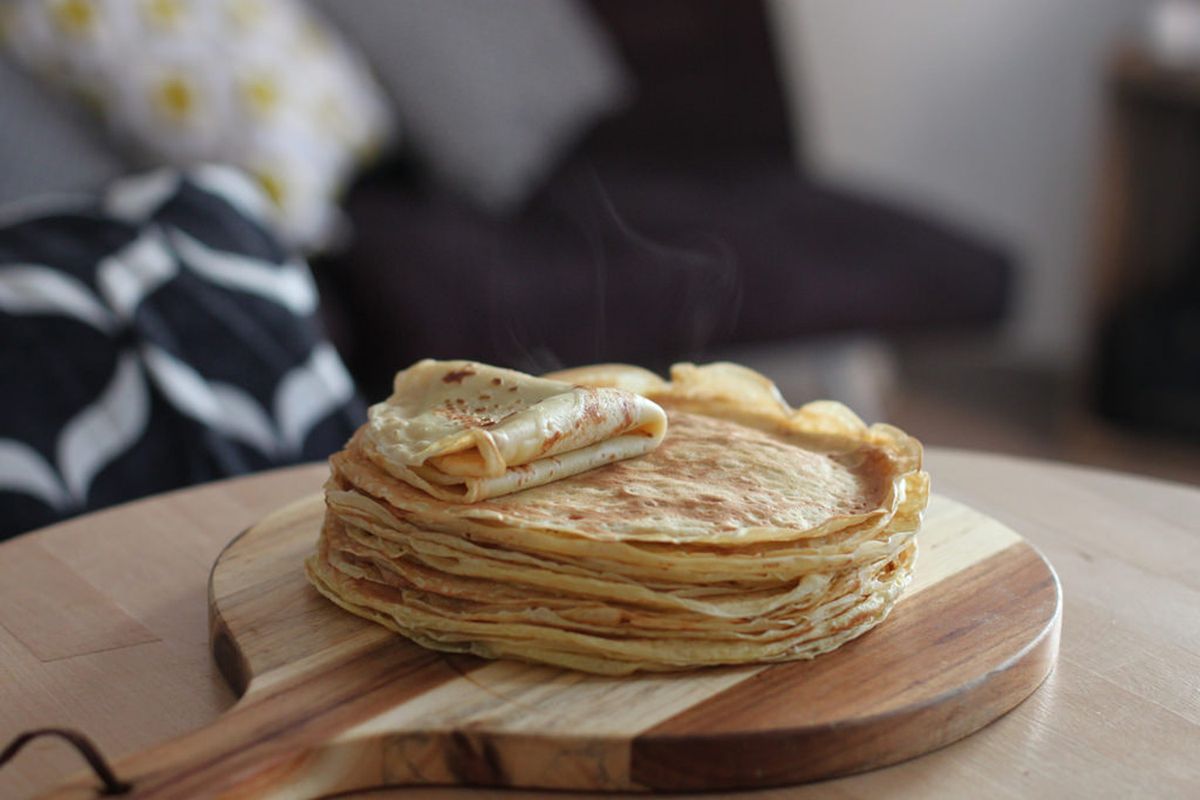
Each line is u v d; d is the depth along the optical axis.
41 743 0.75
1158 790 0.72
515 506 0.78
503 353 1.65
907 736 0.74
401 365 1.61
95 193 1.53
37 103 1.60
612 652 0.76
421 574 0.79
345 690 0.75
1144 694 0.79
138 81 1.60
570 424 0.80
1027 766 0.74
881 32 2.50
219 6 1.68
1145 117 2.10
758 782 0.73
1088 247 2.39
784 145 2.22
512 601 0.77
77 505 1.19
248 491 0.98
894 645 0.78
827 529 0.77
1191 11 2.16
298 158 1.64
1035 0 2.38
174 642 0.83
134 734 0.76
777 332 1.82
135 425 1.24
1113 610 0.86
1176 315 2.12
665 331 1.75
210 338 1.31
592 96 2.01
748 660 0.76
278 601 0.82
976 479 1.00
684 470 0.83
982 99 2.46
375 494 0.79
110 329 1.27
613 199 1.92
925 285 1.89
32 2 1.58
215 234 1.39
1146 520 0.95
